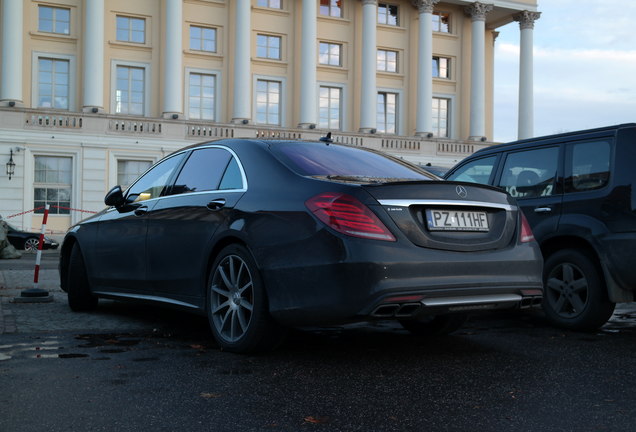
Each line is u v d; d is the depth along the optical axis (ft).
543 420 9.01
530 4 130.52
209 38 110.83
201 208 14.38
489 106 137.69
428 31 121.19
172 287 15.17
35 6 100.12
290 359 12.80
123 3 104.78
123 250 17.02
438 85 128.36
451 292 11.71
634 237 15.85
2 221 61.93
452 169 21.89
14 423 8.63
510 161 19.89
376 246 11.27
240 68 108.47
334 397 10.09
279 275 12.09
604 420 9.02
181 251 14.79
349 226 11.38
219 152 15.15
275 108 115.24
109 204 17.48
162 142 99.91
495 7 127.65
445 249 11.94
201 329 16.34
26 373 11.37
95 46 99.81
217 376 11.34
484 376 11.58
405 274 11.34
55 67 101.91
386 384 10.93
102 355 13.01
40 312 19.10
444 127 129.59
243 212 13.11
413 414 9.25
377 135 114.11
